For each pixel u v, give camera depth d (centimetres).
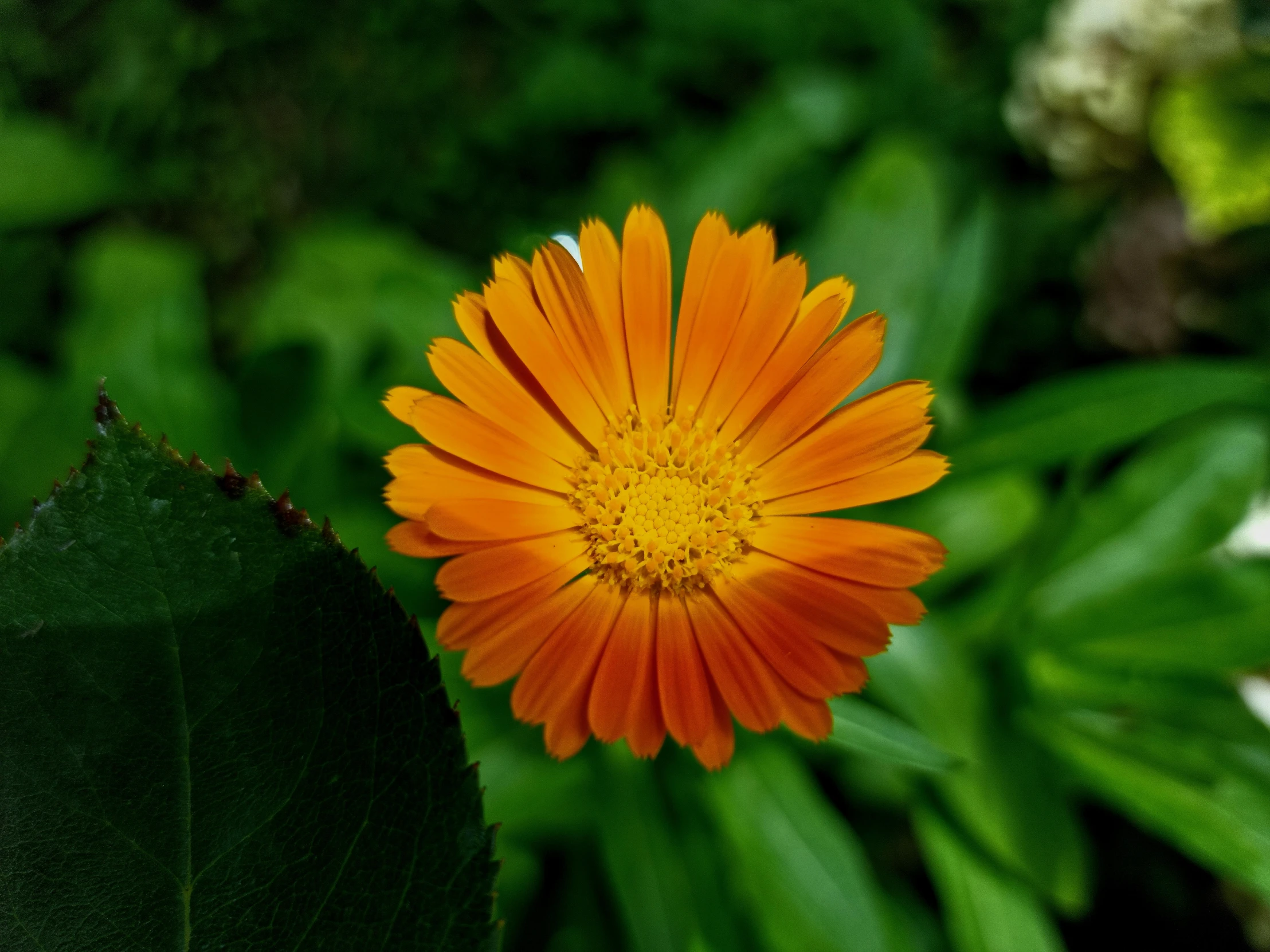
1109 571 15
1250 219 16
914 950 14
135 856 6
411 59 23
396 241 20
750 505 11
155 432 16
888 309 15
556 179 22
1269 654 14
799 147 18
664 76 22
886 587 9
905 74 21
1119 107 17
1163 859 17
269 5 23
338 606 6
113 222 24
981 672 14
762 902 12
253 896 6
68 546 6
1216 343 18
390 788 6
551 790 13
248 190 23
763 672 10
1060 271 20
